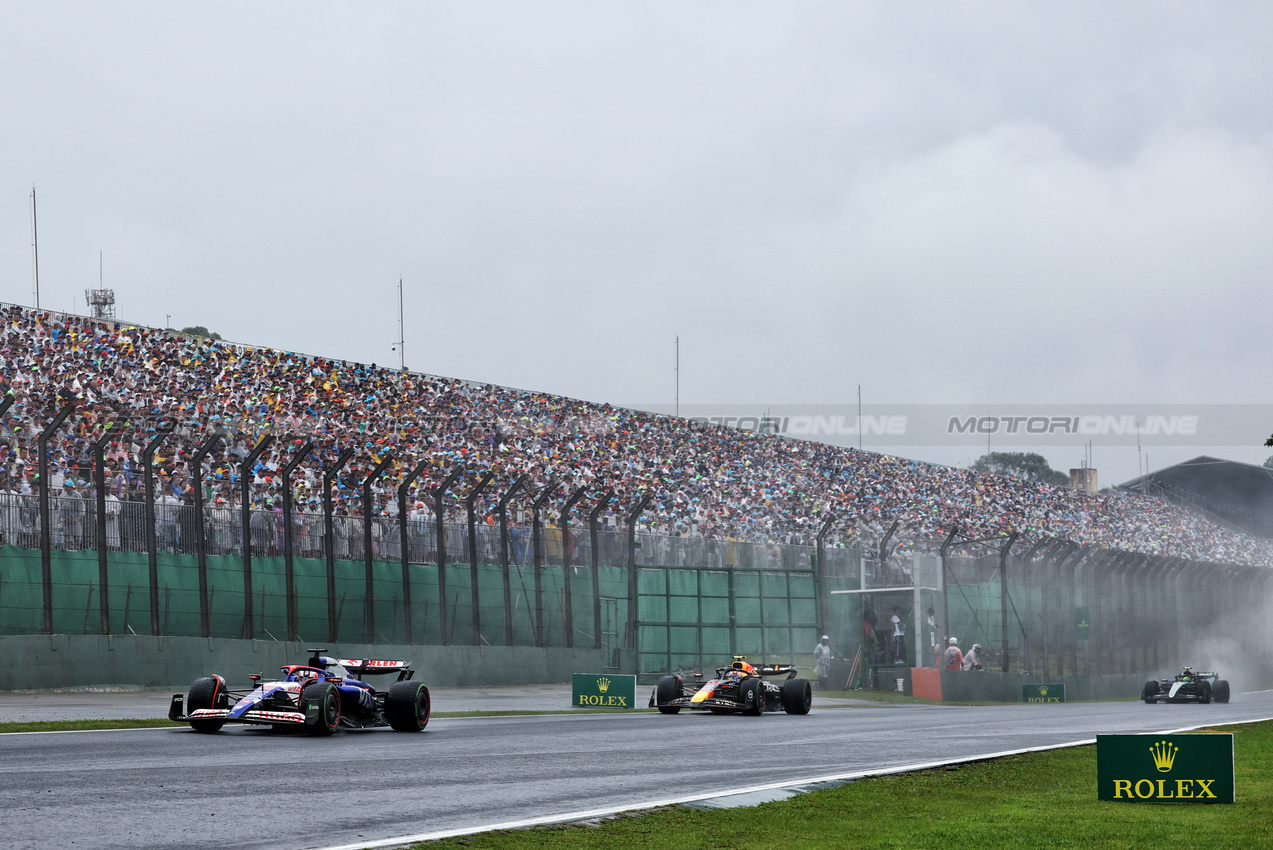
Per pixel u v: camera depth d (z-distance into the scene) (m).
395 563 44.47
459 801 13.39
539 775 16.12
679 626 53.56
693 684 36.34
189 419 45.62
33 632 34.97
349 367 51.72
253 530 40.97
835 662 54.84
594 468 58.81
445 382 54.94
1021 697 53.59
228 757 16.56
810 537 66.38
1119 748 15.41
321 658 22.70
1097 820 13.62
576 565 50.25
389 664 24.28
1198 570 78.75
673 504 60.88
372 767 16.05
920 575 54.31
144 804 12.12
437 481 50.09
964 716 34.94
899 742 23.45
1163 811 14.45
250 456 39.53
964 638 59.31
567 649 48.41
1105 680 63.81
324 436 49.22
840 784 16.25
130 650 35.50
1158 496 119.56
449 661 43.66
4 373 41.59
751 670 33.94
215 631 39.19
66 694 33.22
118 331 45.47
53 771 14.37
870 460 74.75
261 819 11.56
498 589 47.44
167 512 38.75
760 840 11.91
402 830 11.34
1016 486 85.50
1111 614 67.50
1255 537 124.12
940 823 13.38
